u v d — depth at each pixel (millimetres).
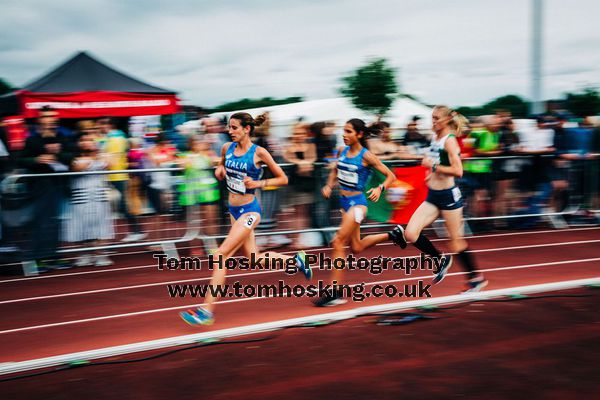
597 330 4637
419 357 4156
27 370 4059
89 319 5379
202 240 8438
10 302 6027
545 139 9703
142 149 10203
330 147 8820
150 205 7840
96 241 7648
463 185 9102
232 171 5066
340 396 3576
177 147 11625
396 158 8766
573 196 9711
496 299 5500
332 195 8578
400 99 17438
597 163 9703
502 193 9320
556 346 4316
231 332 4699
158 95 13094
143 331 4988
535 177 9469
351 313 5102
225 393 3648
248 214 5082
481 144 9312
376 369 3965
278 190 8297
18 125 8008
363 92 18625
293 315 5328
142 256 8156
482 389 3637
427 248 5863
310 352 4285
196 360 4168
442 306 5324
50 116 7738
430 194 5777
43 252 7309
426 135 9906
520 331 4645
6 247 7152
